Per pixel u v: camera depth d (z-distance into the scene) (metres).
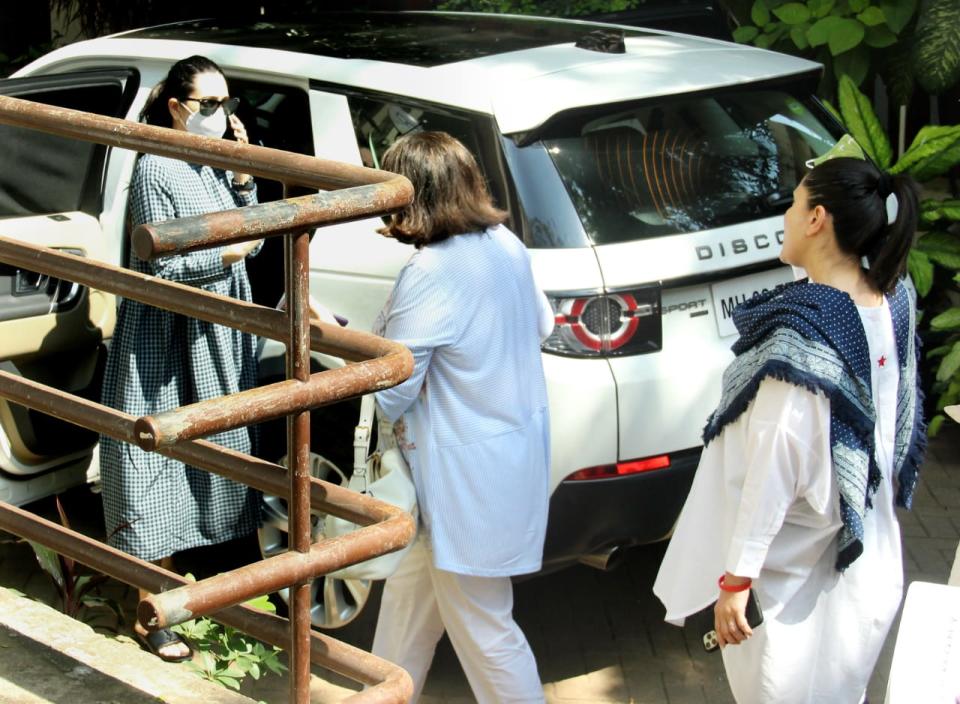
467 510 3.16
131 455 3.60
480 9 7.07
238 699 2.44
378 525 2.16
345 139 4.03
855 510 2.65
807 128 4.16
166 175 3.60
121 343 3.60
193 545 3.76
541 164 3.64
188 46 4.49
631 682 3.97
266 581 1.99
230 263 3.62
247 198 3.83
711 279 3.68
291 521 2.06
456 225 3.12
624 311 3.55
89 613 3.92
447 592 3.29
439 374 3.15
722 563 2.87
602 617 4.35
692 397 3.62
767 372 2.63
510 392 3.20
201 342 3.62
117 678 2.49
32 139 3.90
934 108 7.01
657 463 3.60
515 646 3.34
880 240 2.73
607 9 6.89
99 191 4.17
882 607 2.83
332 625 3.99
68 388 4.03
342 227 3.98
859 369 2.66
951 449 5.64
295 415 2.00
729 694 3.91
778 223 3.86
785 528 2.78
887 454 2.85
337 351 2.21
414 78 3.91
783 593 2.80
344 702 2.12
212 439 3.71
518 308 3.24
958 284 5.68
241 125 3.89
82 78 4.04
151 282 2.16
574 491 3.53
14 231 3.80
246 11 8.03
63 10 8.44
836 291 2.68
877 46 6.05
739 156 3.94
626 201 3.69
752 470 2.69
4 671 2.50
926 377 5.94
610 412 3.52
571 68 3.91
